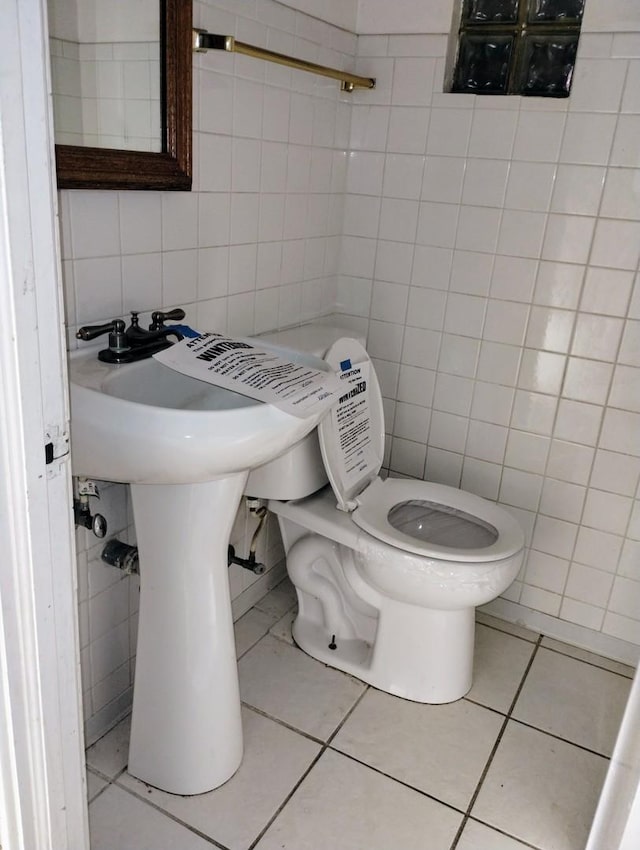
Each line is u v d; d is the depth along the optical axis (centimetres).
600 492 183
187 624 129
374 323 204
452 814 140
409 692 168
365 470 178
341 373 168
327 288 202
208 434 99
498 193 176
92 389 106
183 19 124
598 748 159
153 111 126
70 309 123
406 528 179
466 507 174
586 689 178
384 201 193
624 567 184
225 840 131
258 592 201
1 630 78
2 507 74
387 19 179
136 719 139
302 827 134
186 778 138
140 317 138
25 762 86
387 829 135
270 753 151
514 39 169
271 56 143
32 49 64
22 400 71
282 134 165
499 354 187
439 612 161
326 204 191
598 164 164
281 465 161
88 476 113
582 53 159
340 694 169
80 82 112
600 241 168
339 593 179
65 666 87
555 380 181
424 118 181
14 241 66
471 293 187
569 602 195
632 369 171
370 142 190
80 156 113
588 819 140
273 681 172
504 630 200
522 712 168
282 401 110
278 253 175
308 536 179
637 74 155
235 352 128
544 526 193
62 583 83
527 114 168
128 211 129
